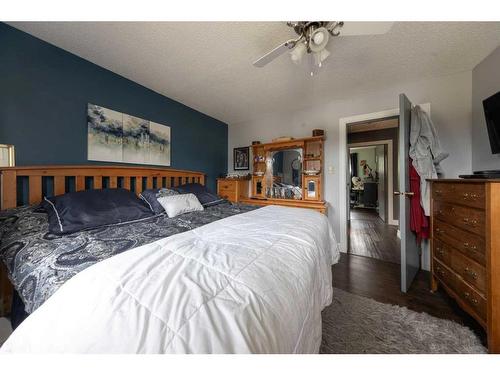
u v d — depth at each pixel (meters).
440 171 2.13
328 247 1.54
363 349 1.20
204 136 3.50
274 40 1.68
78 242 1.09
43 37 1.65
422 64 2.01
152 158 2.59
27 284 0.82
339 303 1.65
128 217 1.58
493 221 1.10
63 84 1.81
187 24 1.50
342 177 2.94
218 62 2.00
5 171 1.47
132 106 2.36
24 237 1.15
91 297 0.57
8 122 1.54
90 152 1.98
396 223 4.52
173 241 1.01
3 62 1.51
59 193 1.73
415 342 1.25
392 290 1.86
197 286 0.61
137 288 0.60
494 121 1.55
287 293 0.69
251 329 0.51
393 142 4.66
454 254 1.48
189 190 2.47
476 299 1.23
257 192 3.61
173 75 2.25
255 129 3.80
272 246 0.98
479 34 1.58
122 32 1.59
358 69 2.11
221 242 1.02
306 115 3.25
